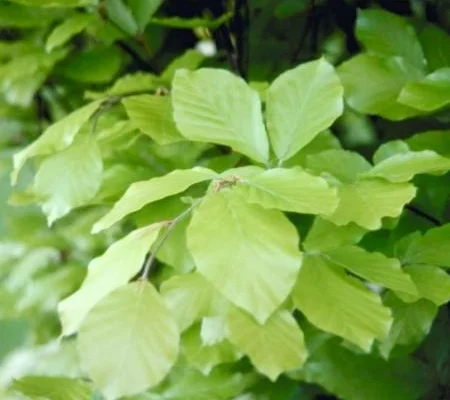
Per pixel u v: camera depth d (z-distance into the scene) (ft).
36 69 3.39
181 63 3.27
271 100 2.70
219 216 2.31
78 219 3.50
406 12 3.73
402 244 2.81
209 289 2.56
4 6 3.41
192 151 3.16
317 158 2.77
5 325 4.14
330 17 3.72
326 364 3.14
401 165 2.62
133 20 3.32
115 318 2.31
